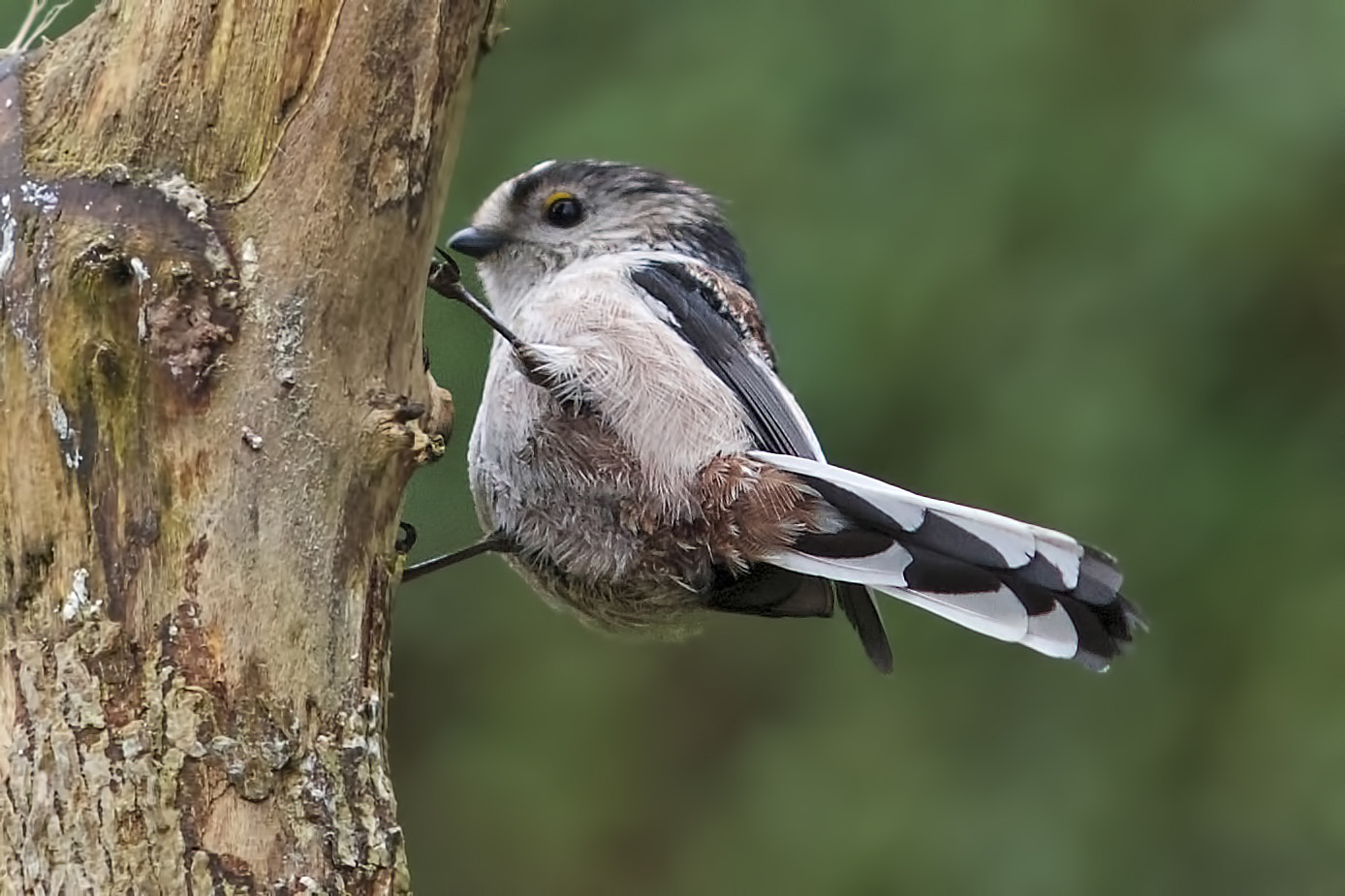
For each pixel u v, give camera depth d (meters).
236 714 4.98
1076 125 11.35
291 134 5.27
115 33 5.32
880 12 11.77
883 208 11.38
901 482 11.12
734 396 7.38
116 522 5.03
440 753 12.49
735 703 12.46
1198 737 10.96
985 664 11.70
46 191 5.16
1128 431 10.94
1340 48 10.86
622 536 7.26
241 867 4.88
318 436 5.23
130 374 5.07
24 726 4.90
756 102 11.62
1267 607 10.82
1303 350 11.03
